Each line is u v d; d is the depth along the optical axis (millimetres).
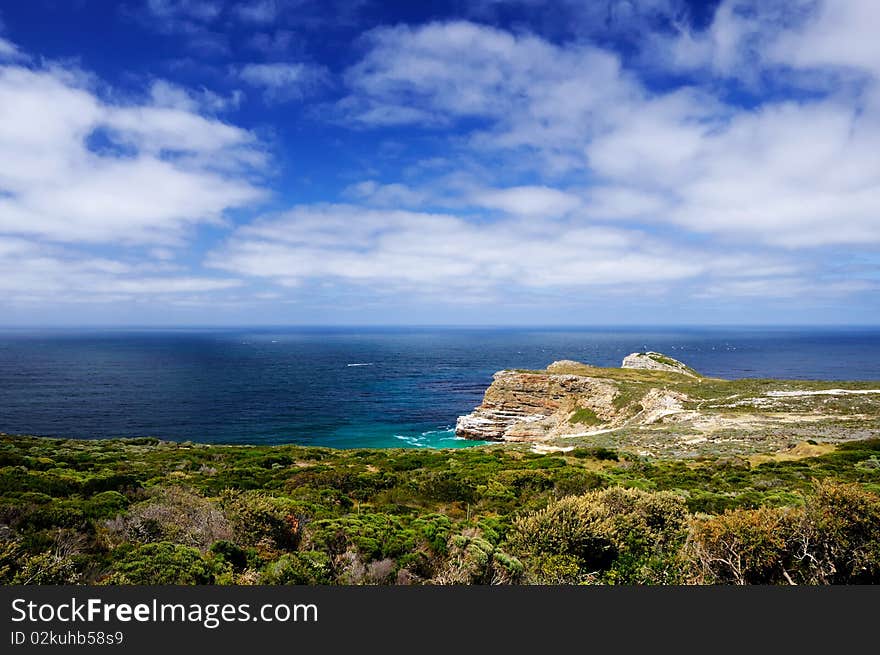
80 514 13289
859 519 10062
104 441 42750
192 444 44375
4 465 25594
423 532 13461
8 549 10000
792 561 10406
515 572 10758
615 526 11828
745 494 19391
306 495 20438
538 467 29188
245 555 11672
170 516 13414
